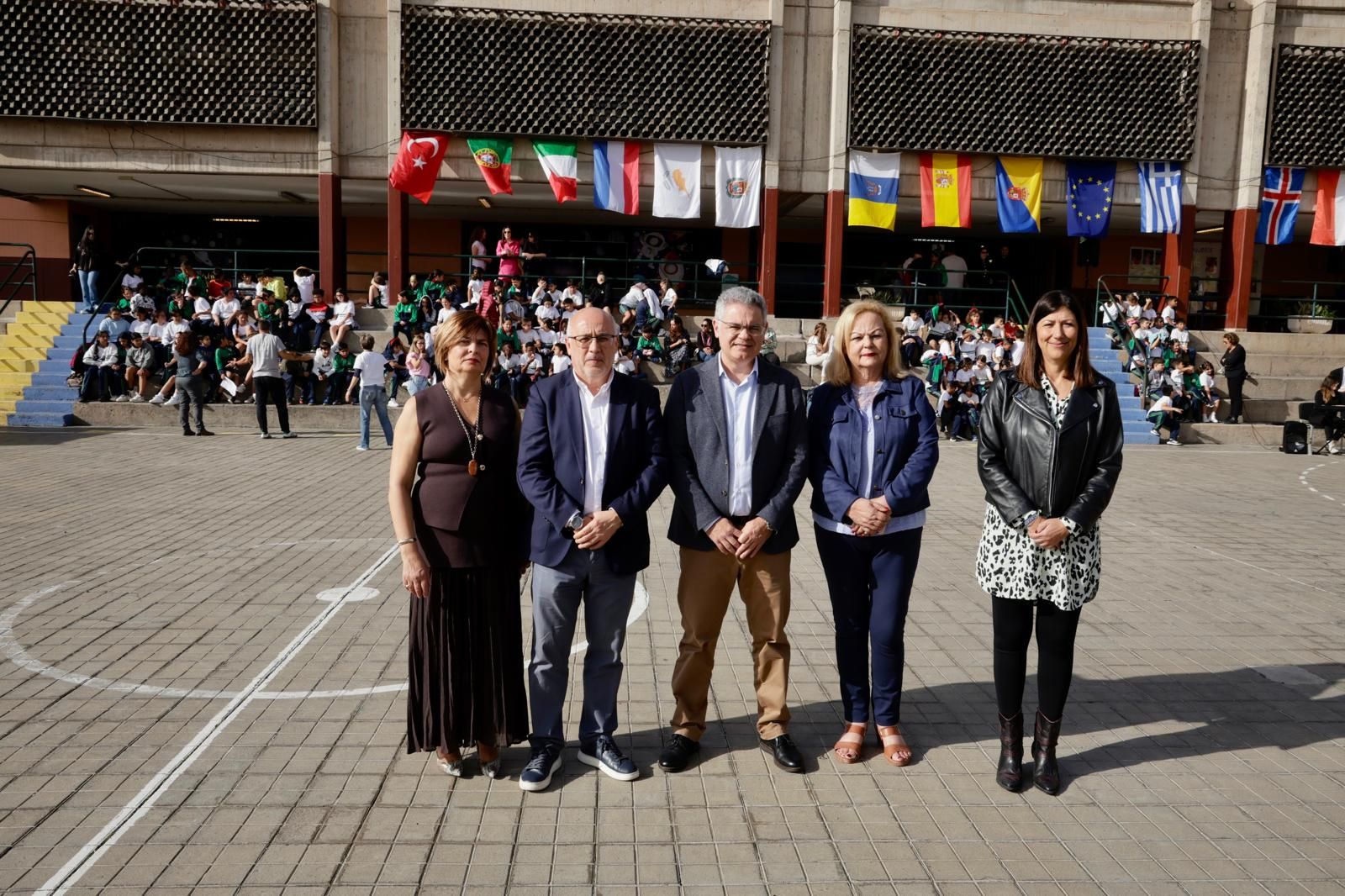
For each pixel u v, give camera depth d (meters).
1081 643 5.89
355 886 3.20
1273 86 20.30
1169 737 4.52
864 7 19.66
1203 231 25.55
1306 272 26.22
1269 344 20.50
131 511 9.38
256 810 3.69
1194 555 8.36
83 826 3.54
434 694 3.90
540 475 3.91
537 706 4.03
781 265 25.34
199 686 4.93
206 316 17.58
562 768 4.12
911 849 3.49
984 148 19.80
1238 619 6.43
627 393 4.05
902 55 19.53
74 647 5.47
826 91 19.78
